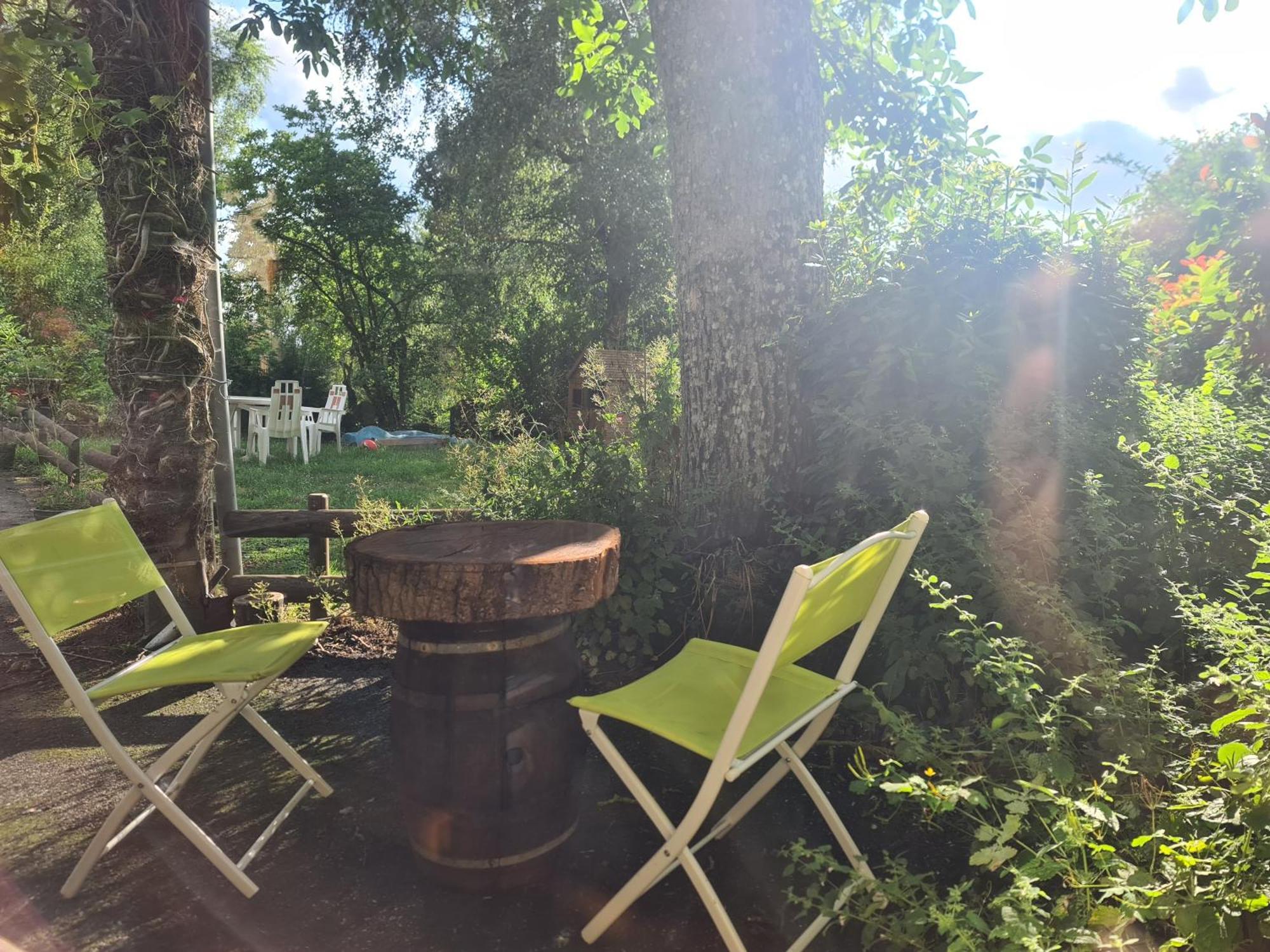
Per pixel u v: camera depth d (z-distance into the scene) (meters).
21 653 4.14
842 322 3.45
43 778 2.93
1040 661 2.63
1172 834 1.99
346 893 2.27
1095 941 1.66
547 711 2.23
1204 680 2.53
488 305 19.11
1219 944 1.62
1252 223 4.01
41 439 10.27
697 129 3.75
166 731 3.31
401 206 27.38
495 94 16.64
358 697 3.69
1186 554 2.97
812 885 2.17
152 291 4.06
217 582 4.51
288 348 25.56
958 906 1.74
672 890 2.28
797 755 2.26
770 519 3.65
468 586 2.04
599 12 5.57
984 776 2.21
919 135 5.14
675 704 2.14
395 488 10.54
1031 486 2.96
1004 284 3.14
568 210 18.59
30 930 2.10
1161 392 3.76
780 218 3.68
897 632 2.87
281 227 27.72
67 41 3.52
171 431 4.12
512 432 5.07
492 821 2.19
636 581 3.45
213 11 4.30
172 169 4.10
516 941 2.06
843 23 5.13
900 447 2.97
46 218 11.58
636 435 4.36
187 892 2.27
